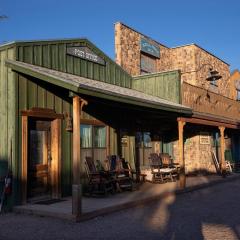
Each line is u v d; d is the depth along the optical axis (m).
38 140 10.23
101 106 12.59
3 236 6.93
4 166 9.46
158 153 16.28
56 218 8.35
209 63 21.73
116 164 12.10
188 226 7.68
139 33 17.45
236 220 8.27
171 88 15.07
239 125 18.88
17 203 9.26
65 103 10.84
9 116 9.41
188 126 17.92
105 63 13.52
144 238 6.74
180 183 13.01
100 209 8.75
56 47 11.15
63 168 10.66
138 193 11.50
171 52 20.48
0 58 9.94
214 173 19.39
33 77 9.82
